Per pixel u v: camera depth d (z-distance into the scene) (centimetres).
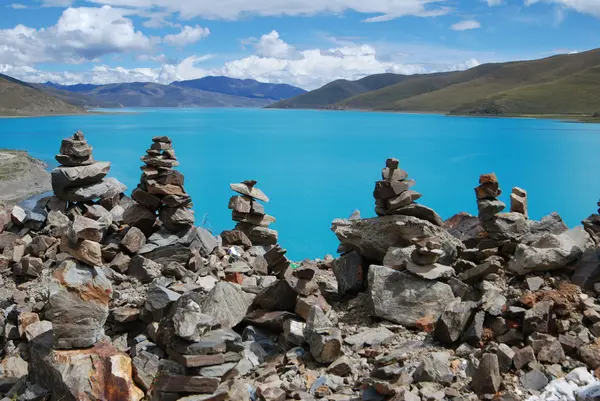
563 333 968
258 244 1816
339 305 1270
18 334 1153
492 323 1007
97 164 1800
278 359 1023
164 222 1545
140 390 902
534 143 7319
